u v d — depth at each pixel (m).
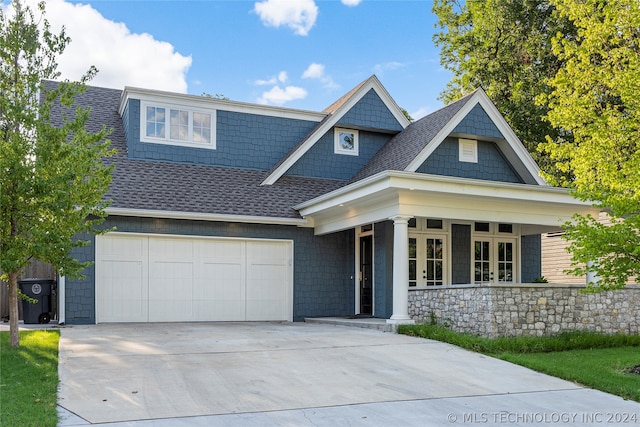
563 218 14.68
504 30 26.11
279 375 8.19
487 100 16.02
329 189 17.27
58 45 9.60
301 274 16.05
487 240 17.12
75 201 9.29
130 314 14.33
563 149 13.55
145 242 14.59
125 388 7.28
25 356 8.79
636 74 12.48
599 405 7.30
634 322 13.16
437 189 12.49
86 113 9.28
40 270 15.17
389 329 12.53
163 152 16.67
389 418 6.46
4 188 8.73
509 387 8.02
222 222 15.29
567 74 14.53
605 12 13.73
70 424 5.93
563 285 12.21
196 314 14.98
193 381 7.70
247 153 17.80
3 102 8.78
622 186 11.23
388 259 14.77
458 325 12.20
